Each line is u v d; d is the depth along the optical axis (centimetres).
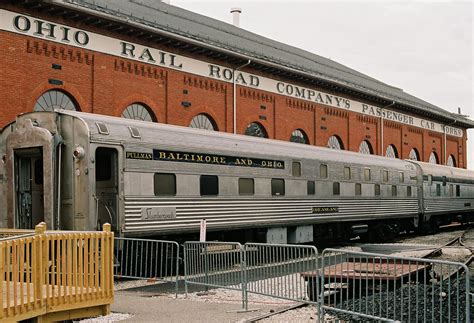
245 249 1173
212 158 1766
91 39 2098
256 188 1939
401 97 4284
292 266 1173
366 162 2616
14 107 1859
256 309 1094
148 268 1568
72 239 889
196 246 1312
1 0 1825
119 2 2509
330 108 3428
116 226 1466
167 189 1608
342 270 1119
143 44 2288
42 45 1947
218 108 2644
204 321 979
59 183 1420
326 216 2297
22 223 1475
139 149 1531
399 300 1124
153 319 998
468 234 3353
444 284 1305
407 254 2164
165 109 2381
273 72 2953
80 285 899
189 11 3378
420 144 4516
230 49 2598
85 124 1420
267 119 2936
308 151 2241
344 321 1003
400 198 2886
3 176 1492
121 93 2202
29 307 794
